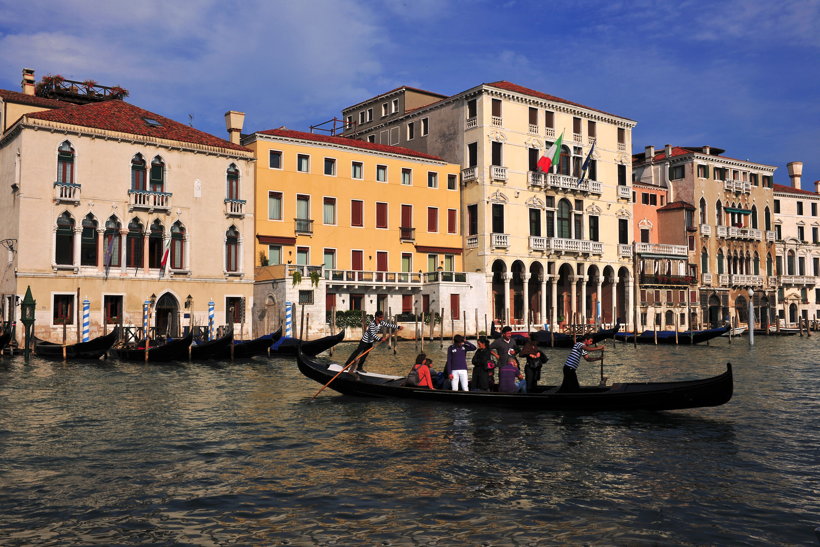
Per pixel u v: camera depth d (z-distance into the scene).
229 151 36.72
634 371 24.86
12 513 8.14
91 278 32.75
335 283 38.09
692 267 55.88
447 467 10.12
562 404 14.20
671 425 13.23
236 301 37.16
